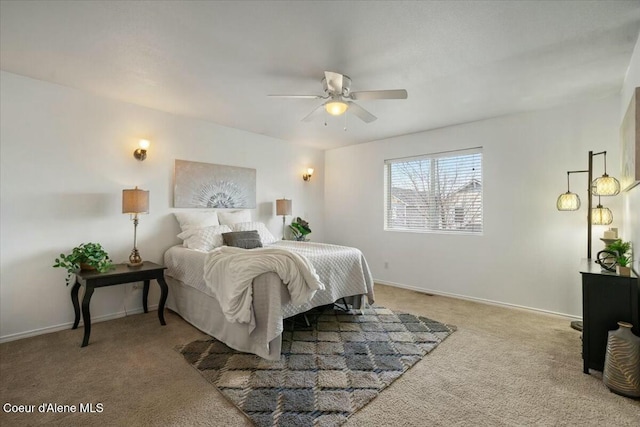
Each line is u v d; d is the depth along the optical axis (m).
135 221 3.17
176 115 3.71
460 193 4.11
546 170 3.40
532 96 3.07
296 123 4.05
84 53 2.29
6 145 2.63
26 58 2.38
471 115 3.67
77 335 2.74
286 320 3.11
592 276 2.12
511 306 3.61
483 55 2.28
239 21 1.89
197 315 2.93
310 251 3.19
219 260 2.60
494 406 1.76
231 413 1.69
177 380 2.02
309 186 5.44
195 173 3.88
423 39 2.07
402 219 4.72
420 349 2.46
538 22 1.88
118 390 1.90
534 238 3.47
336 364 2.22
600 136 3.09
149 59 2.38
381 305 3.68
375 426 1.59
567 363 2.25
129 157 3.34
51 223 2.85
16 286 2.67
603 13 1.79
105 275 2.64
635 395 1.81
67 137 2.94
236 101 3.27
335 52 2.25
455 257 4.07
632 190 2.36
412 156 4.52
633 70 2.26
